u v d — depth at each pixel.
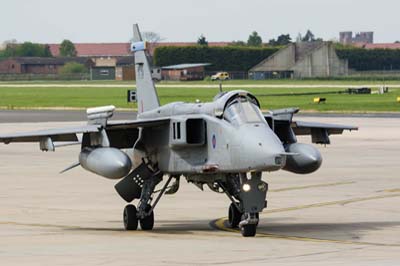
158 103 89.38
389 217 83.75
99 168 73.94
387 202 94.44
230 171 72.44
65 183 112.94
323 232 74.44
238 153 71.00
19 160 144.00
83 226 80.06
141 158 80.88
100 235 73.62
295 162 76.75
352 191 103.88
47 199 98.50
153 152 79.94
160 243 68.25
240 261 59.28
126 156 74.31
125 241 69.56
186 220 83.69
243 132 71.25
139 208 78.12
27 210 90.38
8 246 66.81
